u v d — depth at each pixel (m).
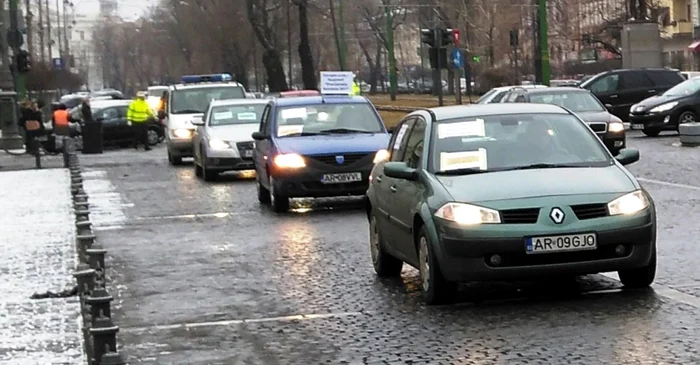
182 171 33.38
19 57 44.84
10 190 28.22
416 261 11.70
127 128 47.16
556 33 80.19
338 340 9.90
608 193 10.86
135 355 9.72
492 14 72.00
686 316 10.07
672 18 86.06
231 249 16.34
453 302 11.28
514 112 12.45
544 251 10.54
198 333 10.56
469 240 10.57
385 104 69.25
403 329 10.17
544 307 10.78
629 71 44.56
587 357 8.72
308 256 15.23
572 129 12.26
